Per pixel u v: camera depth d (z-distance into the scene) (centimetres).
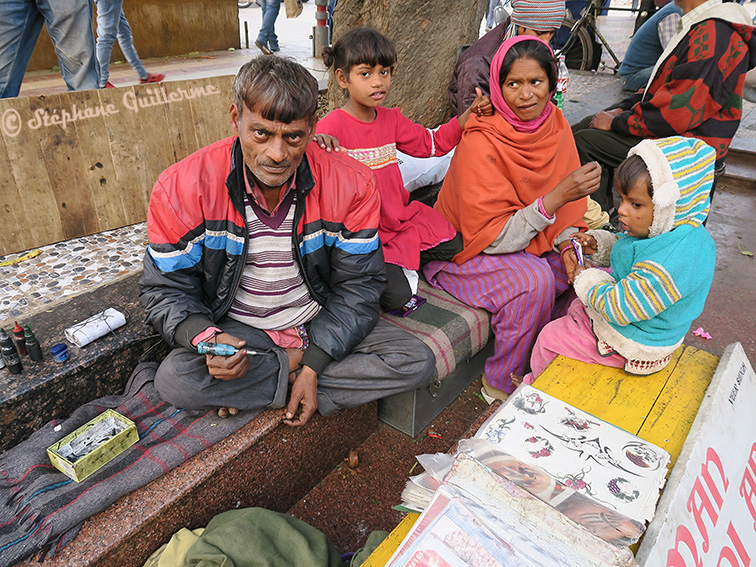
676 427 173
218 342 174
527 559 121
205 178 174
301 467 211
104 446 169
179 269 181
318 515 209
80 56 338
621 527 130
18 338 189
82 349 197
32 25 319
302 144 163
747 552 158
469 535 125
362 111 240
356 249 200
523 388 182
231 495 186
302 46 808
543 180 257
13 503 158
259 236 186
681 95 313
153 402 198
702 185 173
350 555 189
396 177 253
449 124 275
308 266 199
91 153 281
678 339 190
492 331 260
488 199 247
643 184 173
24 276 250
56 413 190
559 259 270
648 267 176
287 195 184
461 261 259
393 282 238
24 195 264
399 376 203
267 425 190
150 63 658
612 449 156
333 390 204
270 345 202
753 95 534
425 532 127
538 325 248
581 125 443
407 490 146
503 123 248
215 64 666
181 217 172
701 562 140
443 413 257
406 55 346
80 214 286
